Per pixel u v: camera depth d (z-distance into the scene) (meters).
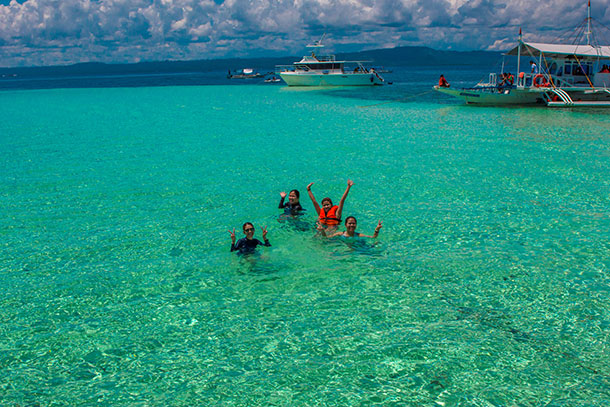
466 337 4.57
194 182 11.07
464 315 4.99
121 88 63.53
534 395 3.73
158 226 8.03
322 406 3.65
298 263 6.41
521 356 4.25
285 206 8.59
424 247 6.93
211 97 41.03
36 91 60.41
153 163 13.28
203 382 3.99
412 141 16.70
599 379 3.91
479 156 13.73
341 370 4.10
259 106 31.58
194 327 4.86
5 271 6.29
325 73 52.06
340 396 3.76
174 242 7.29
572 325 4.75
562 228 7.61
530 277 5.87
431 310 5.11
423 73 111.62
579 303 5.19
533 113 25.31
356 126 21.02
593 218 8.07
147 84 77.19
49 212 8.83
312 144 16.36
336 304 5.28
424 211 8.67
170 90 55.19
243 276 6.03
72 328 4.88
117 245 7.19
